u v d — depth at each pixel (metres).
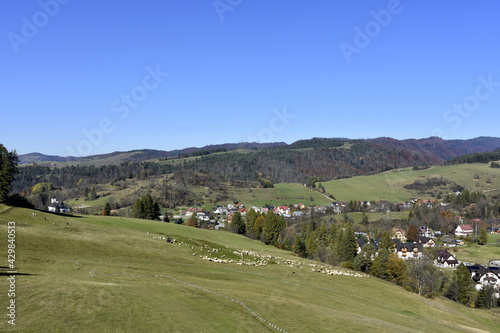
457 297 90.31
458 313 69.25
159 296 42.28
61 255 62.59
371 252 124.81
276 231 157.12
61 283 43.06
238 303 43.22
